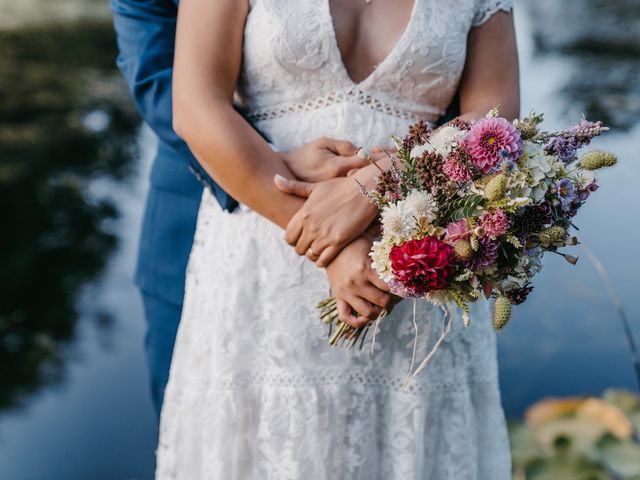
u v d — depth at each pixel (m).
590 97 4.73
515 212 1.33
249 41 1.58
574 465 2.21
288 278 1.57
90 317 3.59
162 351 1.89
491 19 1.69
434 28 1.59
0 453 2.70
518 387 2.86
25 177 4.82
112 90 6.32
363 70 1.60
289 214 1.52
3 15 7.83
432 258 1.32
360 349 1.58
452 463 1.64
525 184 1.34
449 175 1.34
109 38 7.52
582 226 3.75
